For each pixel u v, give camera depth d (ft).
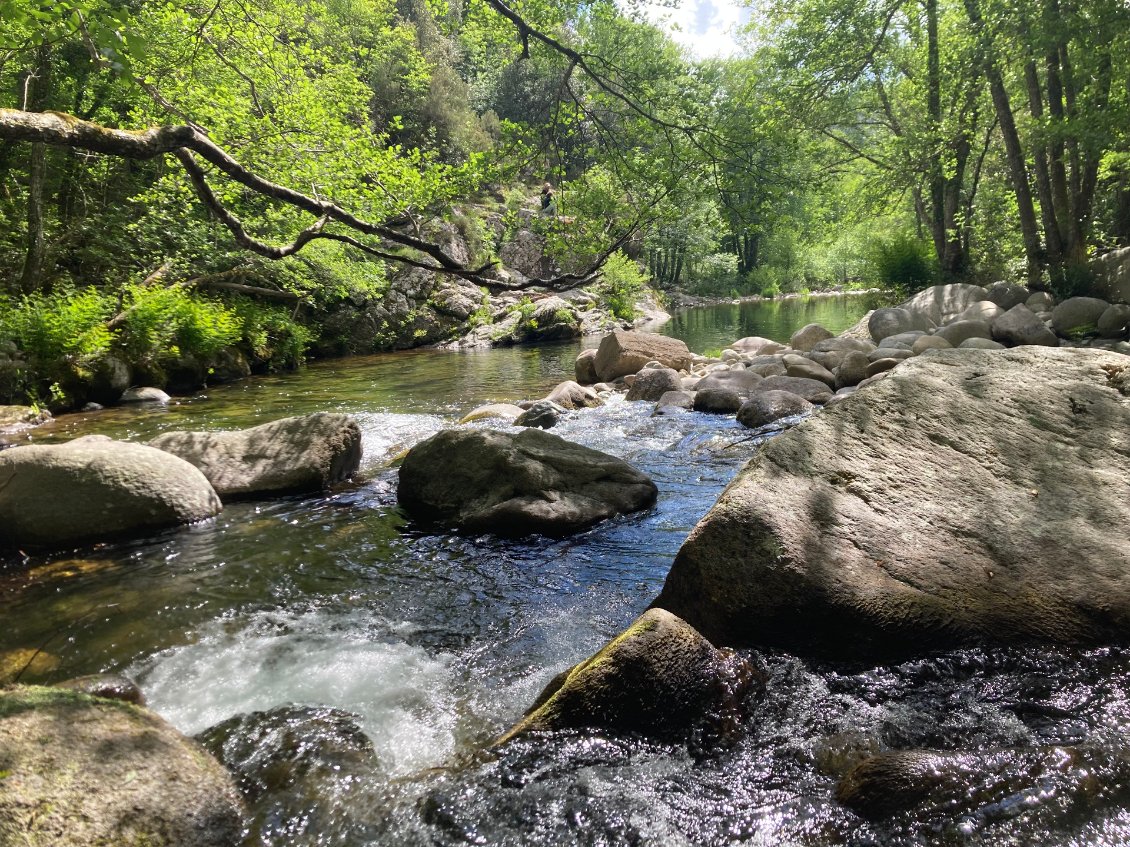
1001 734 8.39
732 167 22.25
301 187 26.30
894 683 9.54
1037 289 55.36
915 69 63.41
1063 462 11.92
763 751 8.33
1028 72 54.39
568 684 8.84
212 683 10.53
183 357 43.70
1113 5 44.11
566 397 35.55
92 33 11.35
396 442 27.50
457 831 7.30
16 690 7.98
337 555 15.93
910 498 11.23
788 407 29.09
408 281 78.07
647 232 23.00
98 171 53.47
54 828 6.15
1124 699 8.86
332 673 10.80
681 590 10.93
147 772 7.14
